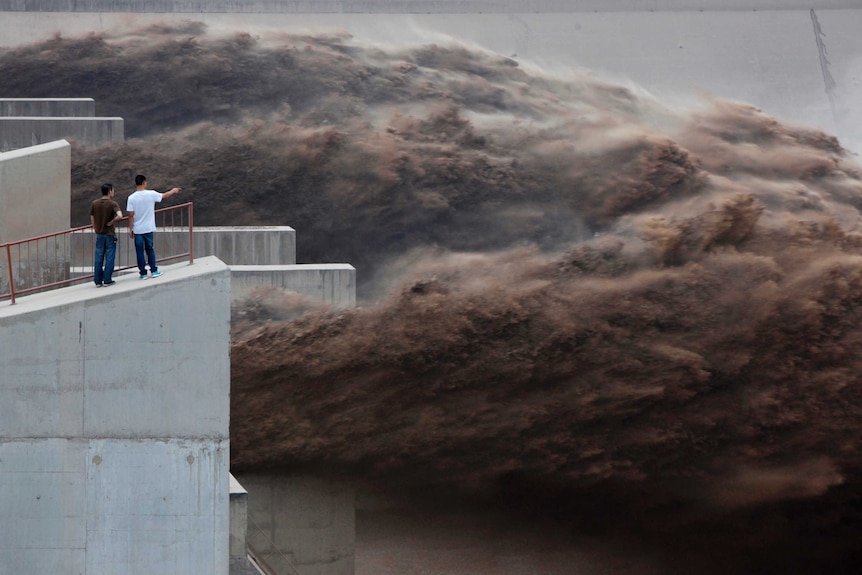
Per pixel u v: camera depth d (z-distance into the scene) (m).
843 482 84.06
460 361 82.94
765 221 99.88
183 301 35.88
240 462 61.75
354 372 68.81
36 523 35.75
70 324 35.38
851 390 88.81
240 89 106.88
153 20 108.19
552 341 87.88
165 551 36.38
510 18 112.00
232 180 102.62
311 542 58.88
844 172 105.12
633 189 103.06
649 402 85.56
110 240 36.97
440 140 105.38
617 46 111.12
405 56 109.69
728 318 92.50
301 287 60.22
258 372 61.00
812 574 79.44
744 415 87.44
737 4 112.38
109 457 35.97
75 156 78.50
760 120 107.75
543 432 80.19
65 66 105.38
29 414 35.44
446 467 74.19
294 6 110.88
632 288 93.94
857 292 94.81
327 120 105.88
